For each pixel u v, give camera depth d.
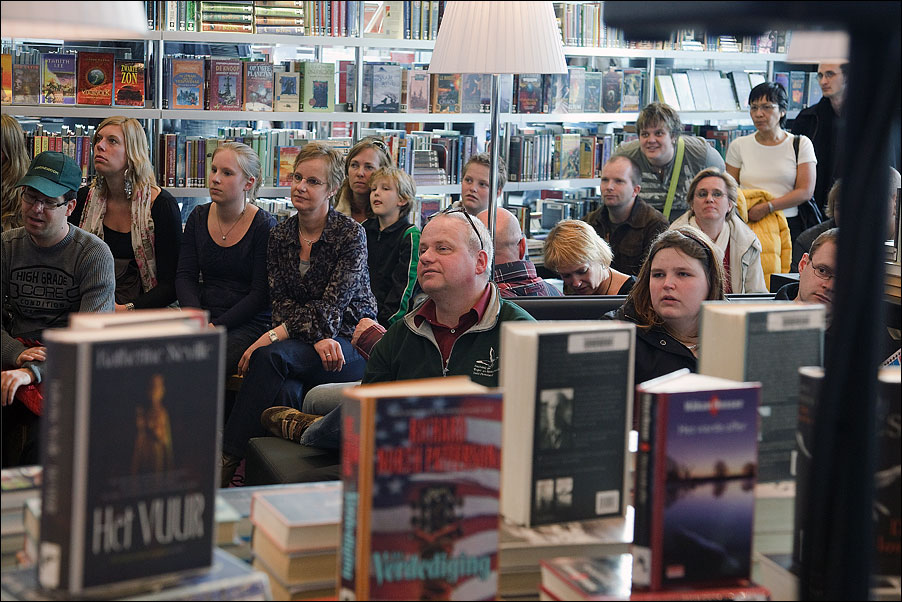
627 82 8.17
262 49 7.07
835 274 1.11
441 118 7.32
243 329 4.77
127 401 1.06
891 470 1.25
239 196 4.79
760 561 1.34
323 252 4.53
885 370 1.33
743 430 1.25
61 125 6.58
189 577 1.13
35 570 1.18
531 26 3.32
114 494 1.06
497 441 1.21
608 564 1.31
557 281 5.88
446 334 2.92
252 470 3.21
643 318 2.76
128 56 6.41
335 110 6.99
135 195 5.04
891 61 1.06
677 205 6.18
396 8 7.04
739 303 1.49
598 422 1.38
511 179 7.66
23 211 3.68
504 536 1.34
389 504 1.16
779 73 8.98
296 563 1.30
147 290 5.10
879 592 1.25
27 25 1.66
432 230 2.81
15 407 3.52
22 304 3.79
